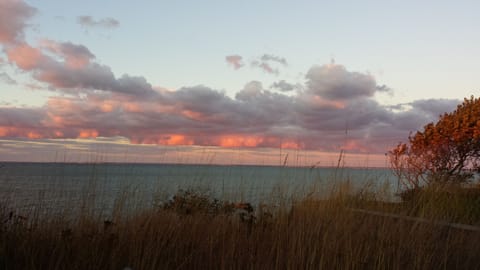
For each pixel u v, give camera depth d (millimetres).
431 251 4566
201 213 5379
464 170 8469
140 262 4055
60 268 3875
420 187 6652
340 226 4879
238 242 4605
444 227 5191
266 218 5238
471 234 4953
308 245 4465
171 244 4395
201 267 4227
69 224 4500
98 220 4629
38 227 4395
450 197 6152
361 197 6285
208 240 4605
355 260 4188
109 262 4043
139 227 4500
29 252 3939
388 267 4172
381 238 4688
